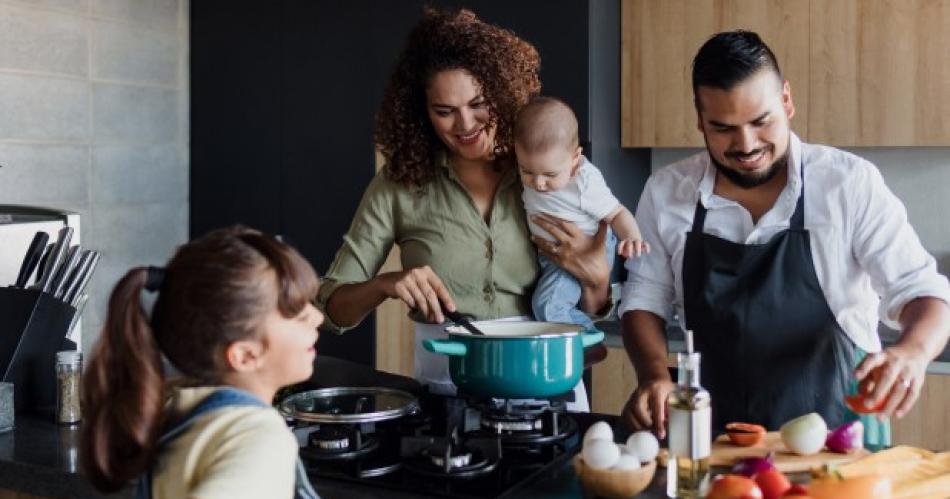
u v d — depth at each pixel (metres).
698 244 1.92
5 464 1.61
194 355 1.14
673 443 1.33
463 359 1.70
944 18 3.00
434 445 1.51
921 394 2.94
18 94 3.39
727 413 1.89
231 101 3.89
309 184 3.75
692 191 1.95
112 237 3.74
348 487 1.44
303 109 3.73
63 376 1.82
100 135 3.67
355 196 3.65
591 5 3.19
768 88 1.72
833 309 1.85
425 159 2.06
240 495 1.04
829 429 1.83
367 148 3.62
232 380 1.17
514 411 1.72
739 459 1.49
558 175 1.95
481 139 1.99
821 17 3.15
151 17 3.83
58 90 3.52
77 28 3.57
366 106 3.60
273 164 3.82
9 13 3.35
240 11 3.84
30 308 1.90
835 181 1.84
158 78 3.87
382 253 2.15
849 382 1.85
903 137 3.08
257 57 3.82
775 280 1.85
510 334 1.84
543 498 1.39
